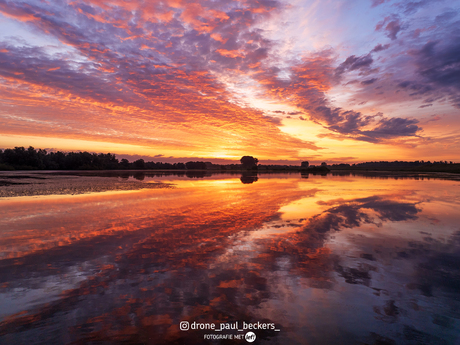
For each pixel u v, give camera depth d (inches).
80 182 1147.3
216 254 269.0
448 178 1624.0
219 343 137.6
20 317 161.3
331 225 390.6
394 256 263.6
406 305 175.0
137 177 1731.1
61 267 234.2
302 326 152.7
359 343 138.7
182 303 176.1
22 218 419.8
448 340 141.1
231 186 1051.3
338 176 2004.2
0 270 226.8
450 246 294.5
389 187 981.8
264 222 408.2
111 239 316.2
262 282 207.2
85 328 150.6
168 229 363.3
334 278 214.8
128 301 178.7
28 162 3029.0
